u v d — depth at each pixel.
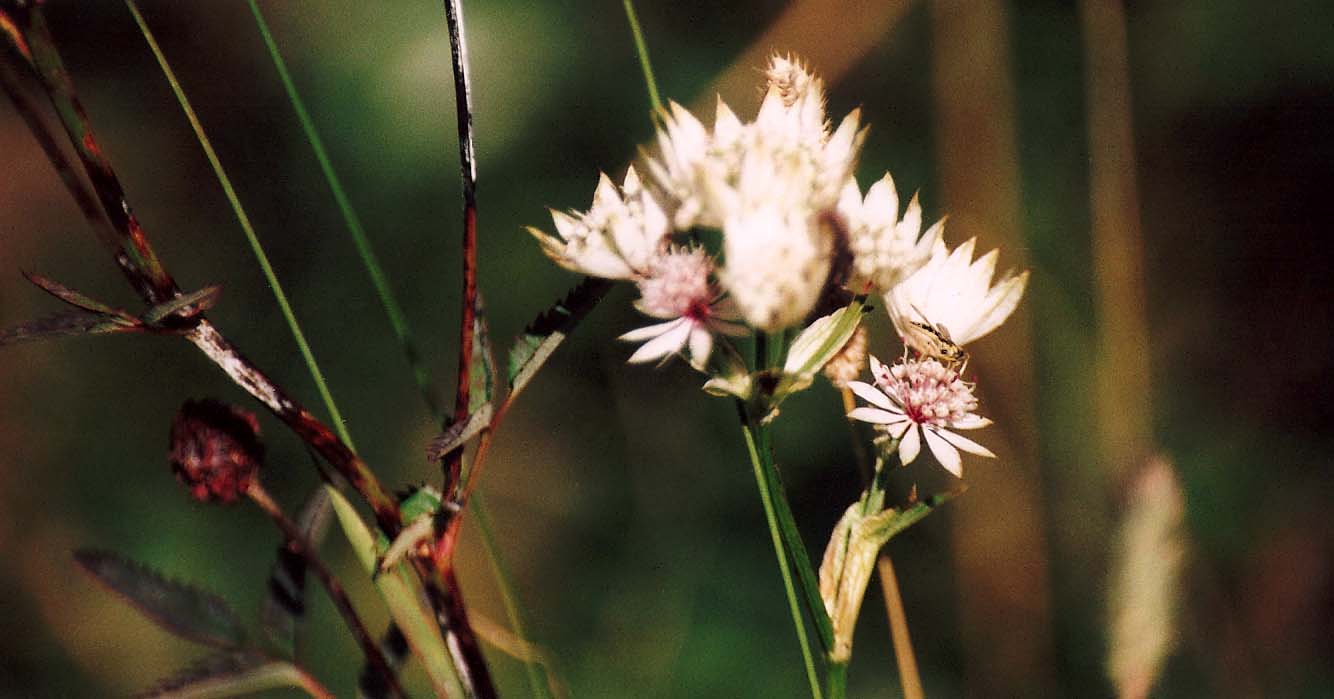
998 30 1.06
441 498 0.57
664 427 1.16
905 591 1.06
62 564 1.13
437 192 1.19
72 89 0.55
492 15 1.17
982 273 0.59
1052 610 0.96
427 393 0.61
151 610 0.56
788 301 0.54
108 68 1.38
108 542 1.13
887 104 1.18
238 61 1.35
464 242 0.57
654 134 1.17
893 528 0.58
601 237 0.57
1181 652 0.84
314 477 1.13
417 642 0.57
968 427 0.58
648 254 0.57
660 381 1.18
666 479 1.14
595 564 1.11
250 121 1.32
